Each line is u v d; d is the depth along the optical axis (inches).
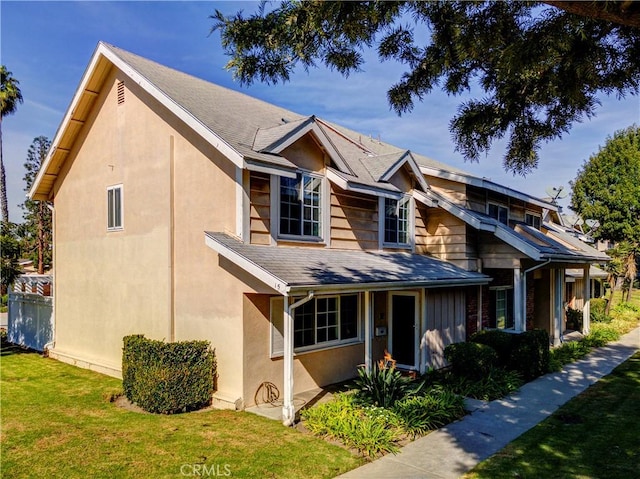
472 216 522.3
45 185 571.5
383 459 262.7
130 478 231.3
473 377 428.1
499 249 543.8
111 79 479.5
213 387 364.2
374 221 506.3
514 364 466.3
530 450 277.7
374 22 214.8
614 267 1062.4
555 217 869.2
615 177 1042.7
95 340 492.7
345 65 233.8
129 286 448.8
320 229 438.6
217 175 375.9
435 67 244.7
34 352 593.0
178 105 379.9
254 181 370.9
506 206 659.4
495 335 491.5
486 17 224.2
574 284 896.9
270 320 371.6
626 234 1049.5
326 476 238.8
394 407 333.1
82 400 370.9
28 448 268.1
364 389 363.3
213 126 366.9
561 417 340.2
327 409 327.9
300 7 206.4
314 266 358.3
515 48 210.1
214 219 376.5
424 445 285.1
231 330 355.9
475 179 549.0
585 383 441.7
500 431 310.8
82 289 515.8
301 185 417.7
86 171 514.6
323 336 428.8
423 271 458.9
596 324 833.5
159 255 416.8
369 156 552.1
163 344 350.0
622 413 349.1
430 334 474.6
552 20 203.5
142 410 345.1
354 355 458.3
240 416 329.1
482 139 273.0
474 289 568.7
